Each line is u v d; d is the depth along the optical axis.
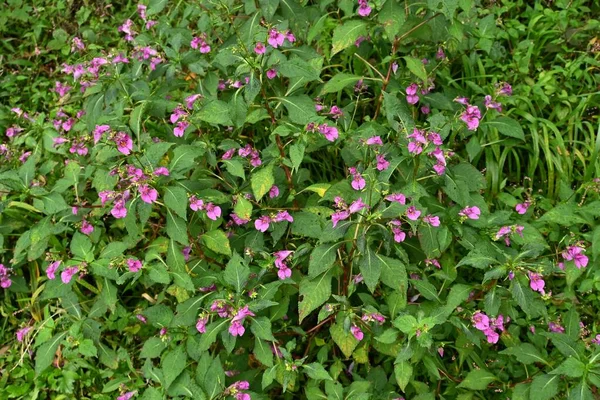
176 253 1.40
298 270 1.45
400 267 1.31
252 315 1.31
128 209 1.35
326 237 1.29
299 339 1.47
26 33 2.09
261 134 1.62
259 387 1.42
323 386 1.42
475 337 1.34
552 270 1.39
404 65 1.67
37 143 1.76
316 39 1.72
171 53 1.60
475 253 1.33
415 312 1.40
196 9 1.68
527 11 1.83
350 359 1.47
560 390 1.36
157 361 1.54
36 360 1.46
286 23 1.50
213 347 1.44
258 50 1.34
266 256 1.38
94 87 1.61
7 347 1.62
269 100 1.41
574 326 1.39
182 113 1.49
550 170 1.62
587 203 1.59
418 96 1.57
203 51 1.59
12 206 1.63
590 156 1.65
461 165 1.48
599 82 1.73
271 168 1.39
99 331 1.49
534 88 1.70
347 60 1.73
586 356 1.35
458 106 1.62
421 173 1.44
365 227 1.30
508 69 1.76
